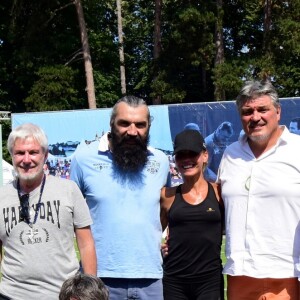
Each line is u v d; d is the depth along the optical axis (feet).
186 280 17.22
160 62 101.96
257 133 16.42
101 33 125.70
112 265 16.71
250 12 122.83
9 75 117.39
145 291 16.80
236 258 16.58
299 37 98.07
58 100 105.19
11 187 15.35
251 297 16.79
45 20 106.32
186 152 17.21
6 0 114.73
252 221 16.44
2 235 15.15
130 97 17.26
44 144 15.12
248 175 16.63
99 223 16.93
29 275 14.82
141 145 16.98
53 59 111.04
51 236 14.98
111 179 16.99
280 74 100.73
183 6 98.78
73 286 13.12
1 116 98.32
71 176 17.49
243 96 16.66
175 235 17.28
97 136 64.75
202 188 17.52
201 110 60.90
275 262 16.26
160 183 17.29
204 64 100.42
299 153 16.46
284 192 16.16
